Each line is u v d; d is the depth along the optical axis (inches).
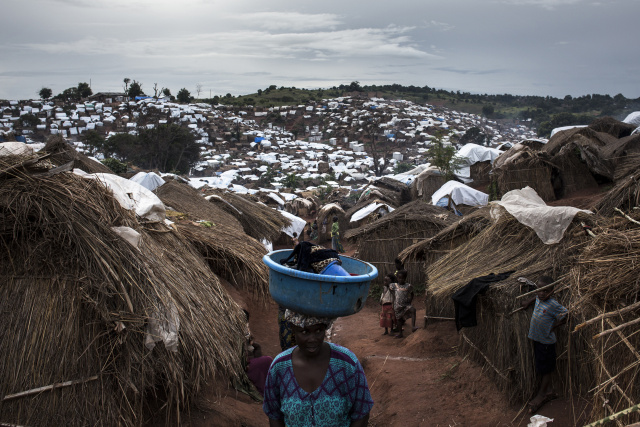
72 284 166.4
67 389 154.8
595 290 157.3
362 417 106.0
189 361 178.4
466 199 814.5
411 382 268.1
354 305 113.7
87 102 5339.6
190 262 235.6
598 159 645.9
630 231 169.2
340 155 4030.5
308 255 132.3
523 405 215.5
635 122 1049.5
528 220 257.9
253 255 307.0
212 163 3129.9
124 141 2527.1
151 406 180.7
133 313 165.8
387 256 522.0
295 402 102.6
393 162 3442.4
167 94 6732.3
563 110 7475.4
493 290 239.6
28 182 178.5
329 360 105.1
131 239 188.2
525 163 681.6
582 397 203.5
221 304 222.4
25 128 4163.4
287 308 113.9
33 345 156.9
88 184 198.4
